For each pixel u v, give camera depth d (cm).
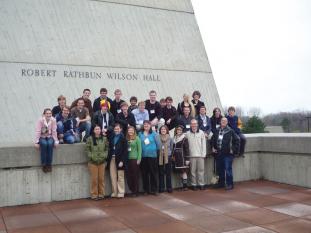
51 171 786
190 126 918
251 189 897
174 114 956
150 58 1417
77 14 1347
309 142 900
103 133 812
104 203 764
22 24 1259
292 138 942
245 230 564
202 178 903
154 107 946
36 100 1207
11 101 1180
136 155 827
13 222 631
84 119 884
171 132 1160
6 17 1246
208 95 1480
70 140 832
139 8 1459
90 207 730
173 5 1531
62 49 1288
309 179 909
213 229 571
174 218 636
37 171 776
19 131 1161
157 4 1498
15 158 753
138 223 610
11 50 1222
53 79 1249
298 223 598
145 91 1370
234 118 967
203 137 905
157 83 1402
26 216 670
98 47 1342
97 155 795
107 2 1409
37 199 774
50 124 780
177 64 1461
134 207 723
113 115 937
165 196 825
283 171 977
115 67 1347
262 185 950
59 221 633
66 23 1320
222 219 626
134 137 830
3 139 1138
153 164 840
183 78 1455
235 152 905
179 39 1497
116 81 1334
